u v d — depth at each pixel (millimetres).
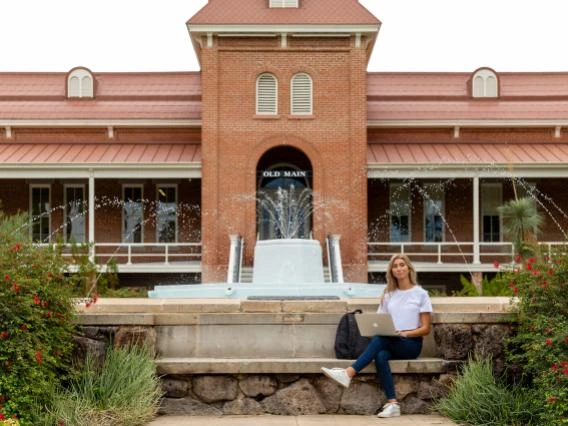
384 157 32094
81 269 21016
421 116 34188
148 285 32031
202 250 30578
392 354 9812
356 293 18547
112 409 8938
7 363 8547
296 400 9773
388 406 9508
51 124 33812
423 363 9812
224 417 9594
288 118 31188
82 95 35469
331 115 31219
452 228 33531
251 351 10453
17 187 34062
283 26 30688
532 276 9781
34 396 8688
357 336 9984
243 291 18234
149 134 34250
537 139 34250
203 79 31172
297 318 10508
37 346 8805
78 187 34125
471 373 9555
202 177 30922
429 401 9836
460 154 32531
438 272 31844
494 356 9938
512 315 9969
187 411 9742
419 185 33781
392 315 10117
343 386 9656
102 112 34625
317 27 30781
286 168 33875
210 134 31031
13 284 8891
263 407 9773
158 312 10633
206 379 9805
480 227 33938
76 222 33969
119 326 9977
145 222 33906
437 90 35812
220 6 31141
